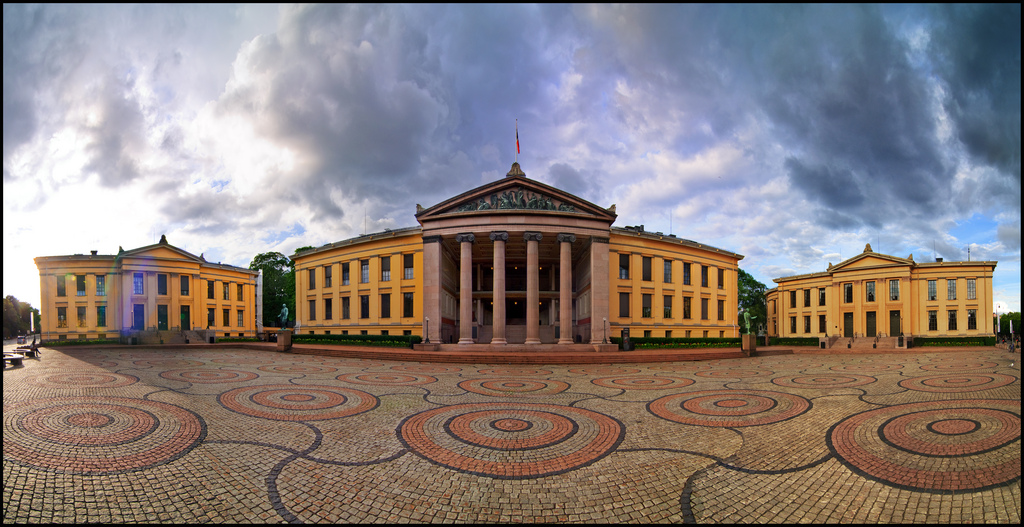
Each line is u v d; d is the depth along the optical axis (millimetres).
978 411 14000
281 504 8500
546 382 22781
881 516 8023
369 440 12172
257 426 13234
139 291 58281
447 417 14695
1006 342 54219
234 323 67000
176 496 8688
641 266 48938
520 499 8820
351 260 51375
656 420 14461
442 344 40375
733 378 24297
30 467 9539
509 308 56969
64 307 57281
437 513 8266
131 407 14844
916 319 58375
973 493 8547
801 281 70312
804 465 10367
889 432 12328
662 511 8359
